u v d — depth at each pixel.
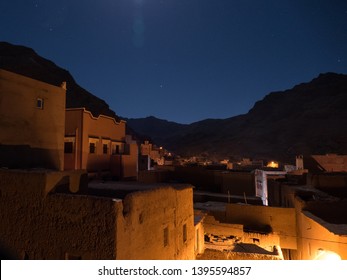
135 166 26.45
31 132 12.59
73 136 20.80
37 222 6.48
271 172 26.58
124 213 6.15
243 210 16.98
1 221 6.95
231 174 27.94
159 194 7.90
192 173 30.61
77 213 6.05
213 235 15.47
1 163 11.05
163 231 8.07
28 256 6.48
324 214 13.53
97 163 22.39
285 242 15.98
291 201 17.02
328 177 16.88
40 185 6.58
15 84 11.89
